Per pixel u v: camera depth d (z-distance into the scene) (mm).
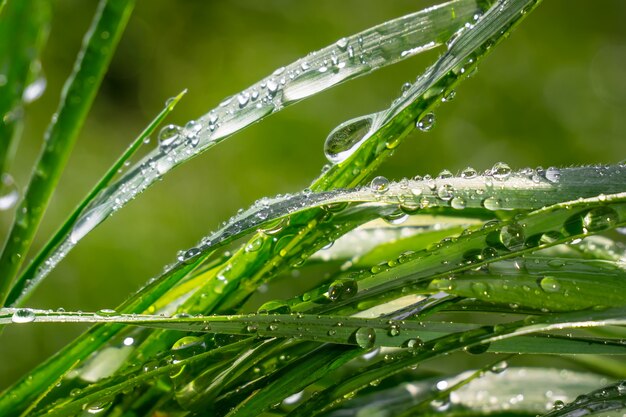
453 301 244
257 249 248
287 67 250
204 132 250
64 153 258
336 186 246
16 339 627
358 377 241
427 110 245
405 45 249
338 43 250
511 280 242
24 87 264
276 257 248
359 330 238
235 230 241
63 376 248
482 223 264
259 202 245
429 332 238
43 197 257
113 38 259
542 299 241
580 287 241
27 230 256
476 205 240
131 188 250
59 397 250
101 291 714
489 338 235
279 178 874
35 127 854
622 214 240
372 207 249
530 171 244
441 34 249
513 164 934
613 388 243
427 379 265
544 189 241
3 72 262
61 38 945
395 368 239
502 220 243
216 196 852
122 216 776
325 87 248
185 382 244
